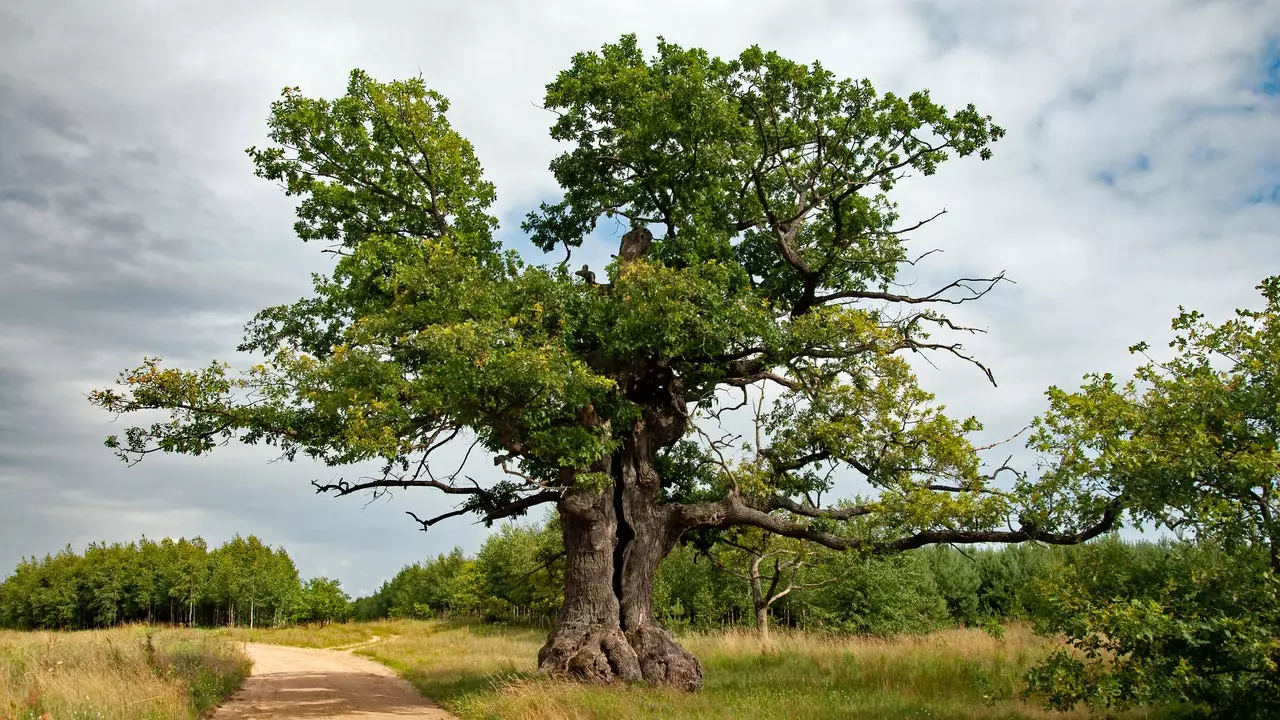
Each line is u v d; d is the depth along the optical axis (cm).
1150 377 1180
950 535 1778
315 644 4847
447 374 1587
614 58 2147
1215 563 1084
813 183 2169
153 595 8031
